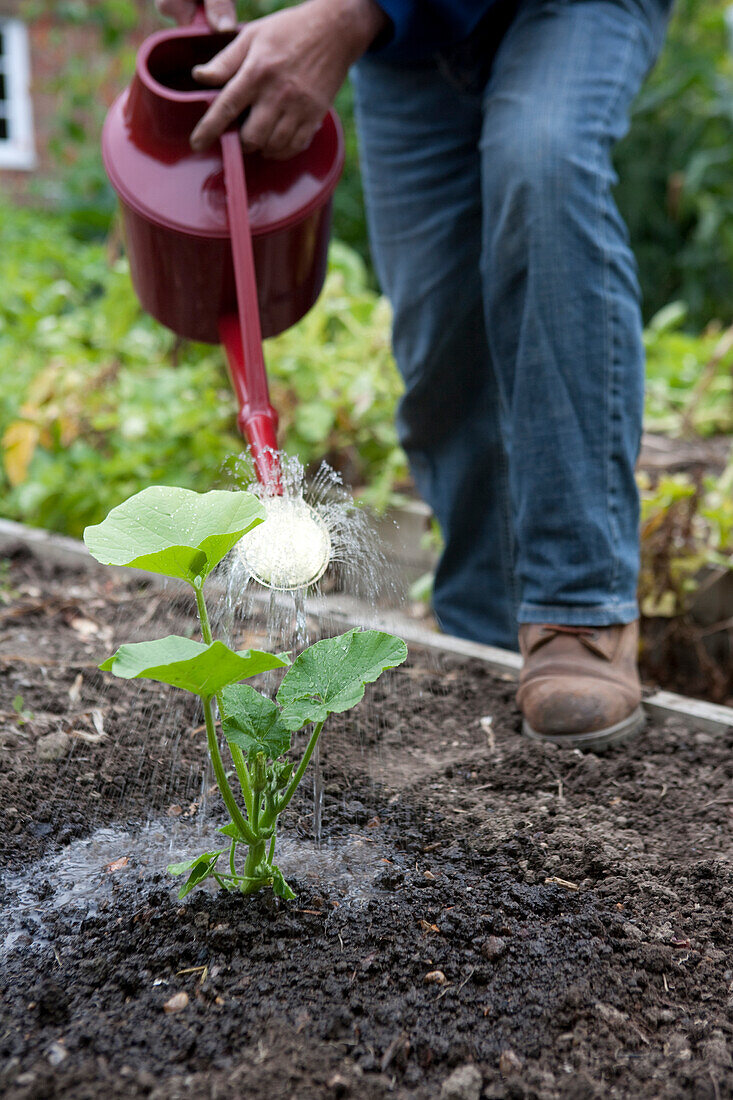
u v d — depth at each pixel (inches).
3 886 40.5
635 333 56.0
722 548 77.5
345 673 34.8
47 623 69.6
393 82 66.4
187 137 55.3
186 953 35.5
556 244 53.4
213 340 63.6
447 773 51.4
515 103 55.1
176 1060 31.0
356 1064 31.1
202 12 59.3
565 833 45.0
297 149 55.7
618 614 55.8
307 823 45.6
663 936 37.6
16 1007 33.2
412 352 70.7
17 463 97.0
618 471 56.0
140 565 31.6
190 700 57.4
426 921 37.9
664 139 218.2
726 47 214.4
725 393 123.6
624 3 57.5
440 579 76.5
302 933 36.9
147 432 97.7
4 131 311.3
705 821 47.0
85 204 223.1
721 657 77.9
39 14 226.1
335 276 112.9
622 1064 31.6
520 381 55.7
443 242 67.2
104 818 45.7
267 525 37.2
